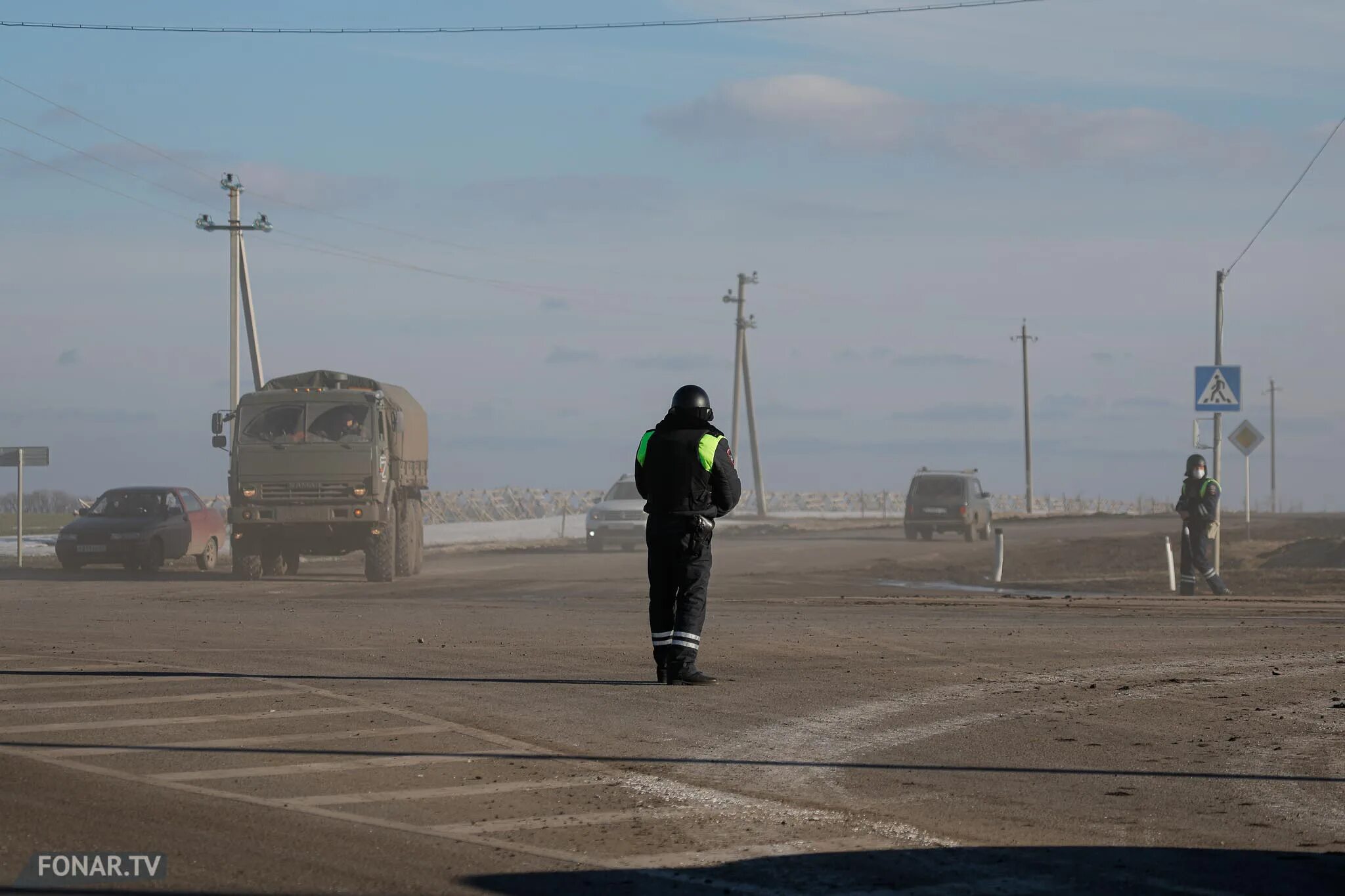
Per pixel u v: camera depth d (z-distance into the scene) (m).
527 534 149.62
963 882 15.07
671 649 30.50
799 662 34.56
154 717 25.62
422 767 21.20
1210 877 15.27
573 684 30.41
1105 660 35.25
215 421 75.25
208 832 17.19
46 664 33.75
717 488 30.52
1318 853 16.34
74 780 20.09
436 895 14.60
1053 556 103.06
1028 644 38.91
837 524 189.50
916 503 129.25
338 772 20.83
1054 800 19.22
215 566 92.38
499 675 31.75
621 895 14.61
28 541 108.56
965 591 65.81
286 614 49.28
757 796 19.39
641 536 115.00
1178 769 21.33
